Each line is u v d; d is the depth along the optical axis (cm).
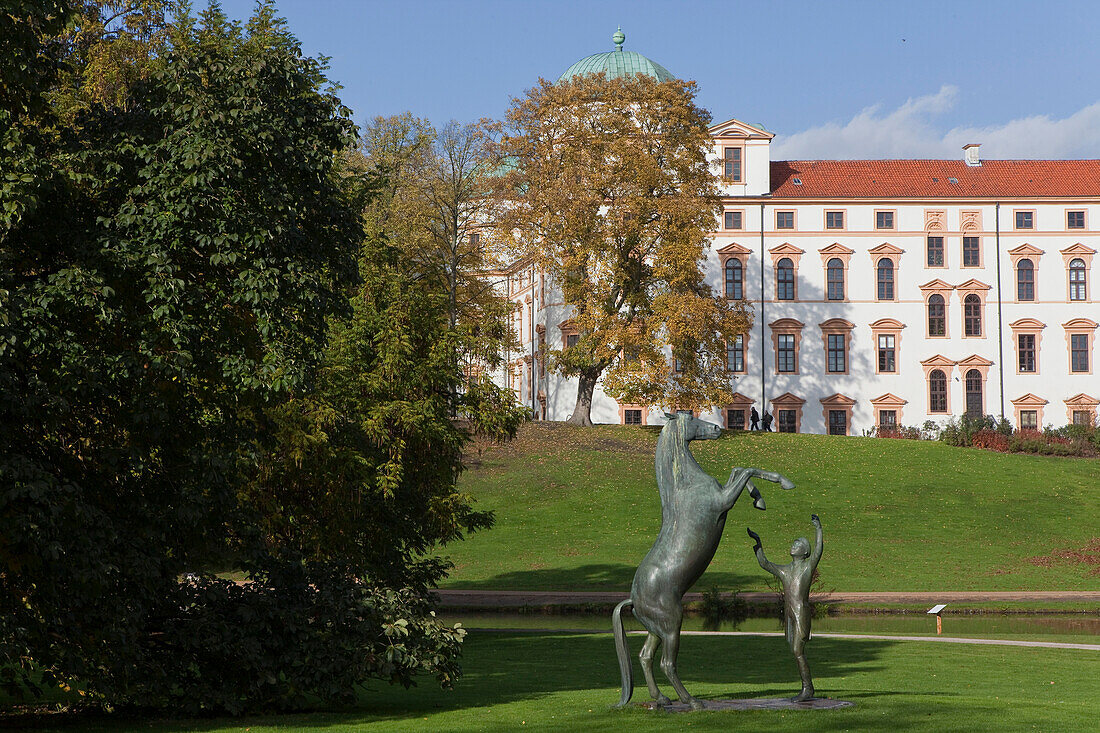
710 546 1298
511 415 2680
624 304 6034
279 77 1540
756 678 1731
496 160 5909
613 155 5669
